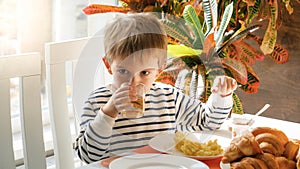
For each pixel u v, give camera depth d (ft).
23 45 5.95
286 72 5.82
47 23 6.10
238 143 3.45
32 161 4.52
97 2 6.47
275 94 5.95
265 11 5.01
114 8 4.70
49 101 4.83
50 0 6.07
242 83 4.69
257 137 3.59
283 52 5.05
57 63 4.79
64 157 4.86
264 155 3.38
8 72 4.25
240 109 4.80
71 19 6.34
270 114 6.04
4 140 4.30
